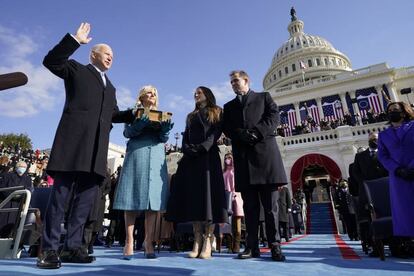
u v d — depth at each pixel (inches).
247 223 149.3
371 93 1408.7
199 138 157.0
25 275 79.0
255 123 150.4
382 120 890.1
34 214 184.9
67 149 106.7
